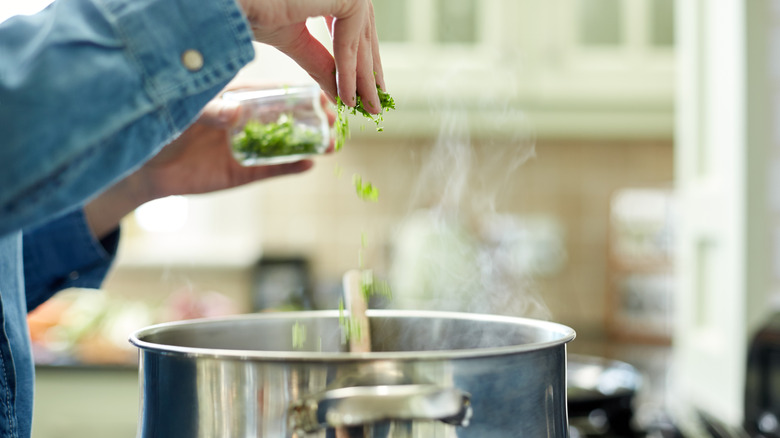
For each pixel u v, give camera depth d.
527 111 4.37
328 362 0.99
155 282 4.93
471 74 4.24
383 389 0.97
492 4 4.22
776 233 1.77
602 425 1.76
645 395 2.41
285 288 4.75
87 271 1.43
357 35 1.11
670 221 4.72
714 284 2.06
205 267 4.91
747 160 1.77
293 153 1.38
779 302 1.75
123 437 3.03
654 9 4.23
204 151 1.42
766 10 1.76
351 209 5.06
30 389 1.28
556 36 4.24
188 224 5.47
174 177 1.42
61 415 3.03
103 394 3.03
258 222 5.25
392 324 1.21
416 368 0.99
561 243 4.93
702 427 1.78
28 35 1.03
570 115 4.39
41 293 1.43
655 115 4.36
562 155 4.95
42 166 1.01
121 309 3.49
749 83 1.77
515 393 1.01
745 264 1.77
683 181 2.30
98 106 1.02
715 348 1.97
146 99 1.03
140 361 1.08
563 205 4.95
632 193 4.87
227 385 1.01
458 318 1.19
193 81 1.05
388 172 5.01
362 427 0.99
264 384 1.00
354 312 1.20
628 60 4.25
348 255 5.08
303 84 1.39
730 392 1.82
